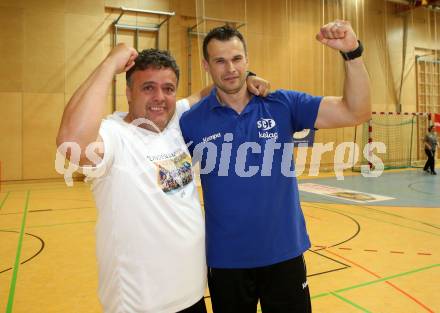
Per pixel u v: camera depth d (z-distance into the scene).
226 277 1.88
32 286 3.44
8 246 4.63
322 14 13.77
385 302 3.12
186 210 1.69
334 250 4.47
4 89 10.44
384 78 15.12
